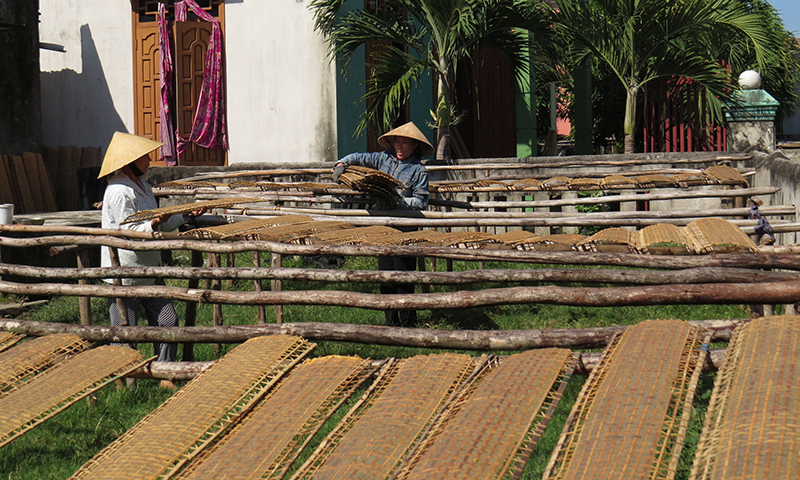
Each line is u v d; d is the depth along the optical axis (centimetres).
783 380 284
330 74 1324
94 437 478
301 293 446
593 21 1387
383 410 321
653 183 785
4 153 1344
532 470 408
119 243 568
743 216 684
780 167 894
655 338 343
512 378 327
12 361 415
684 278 406
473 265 1006
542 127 2569
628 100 1404
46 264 917
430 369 354
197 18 1406
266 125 1361
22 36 1388
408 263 720
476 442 280
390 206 768
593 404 296
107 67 1452
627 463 254
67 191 1471
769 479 230
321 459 300
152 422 337
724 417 276
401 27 1343
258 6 1349
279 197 828
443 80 1336
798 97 2331
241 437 311
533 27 1390
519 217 707
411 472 271
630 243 478
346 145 1380
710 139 1382
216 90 1377
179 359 635
